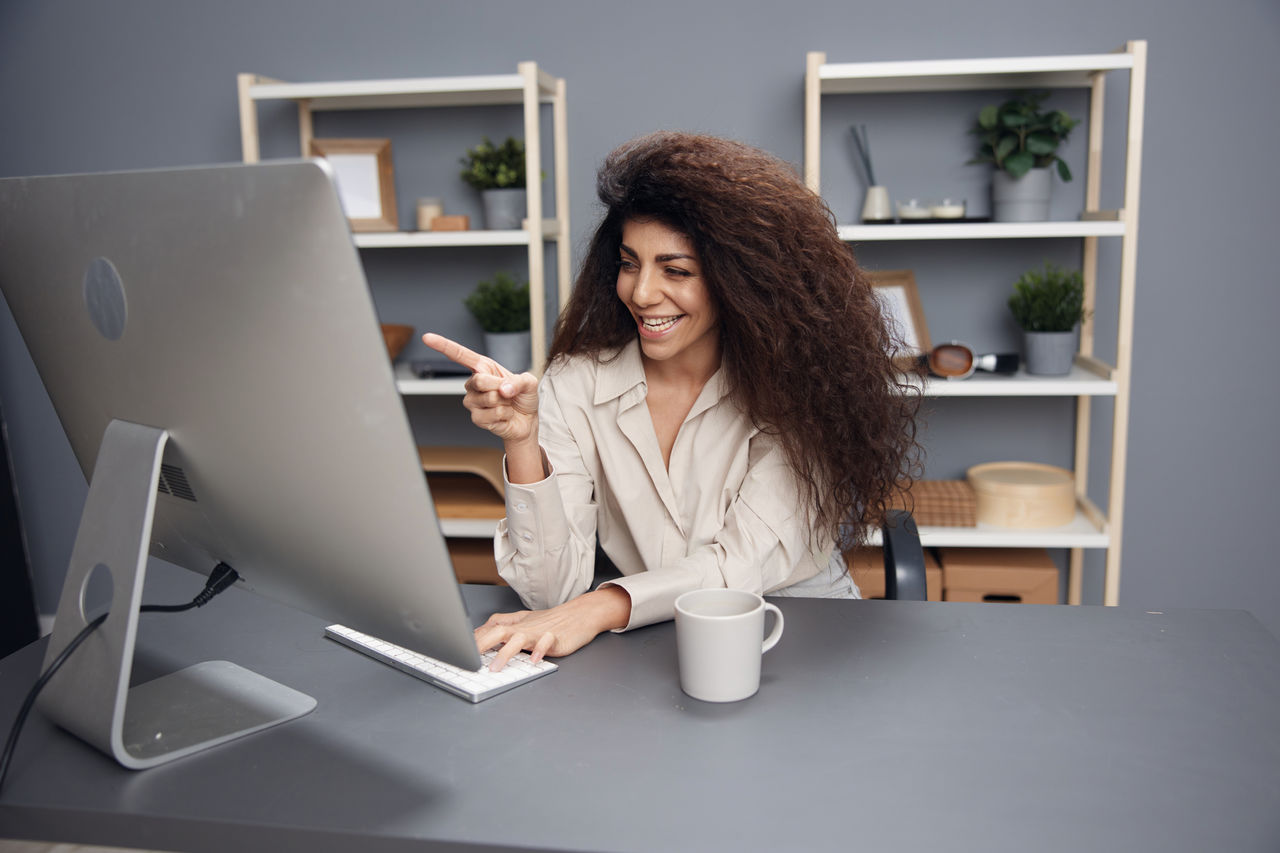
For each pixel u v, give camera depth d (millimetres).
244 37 2777
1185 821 761
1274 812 773
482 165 2568
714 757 862
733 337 1414
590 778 830
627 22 2668
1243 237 2596
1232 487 2697
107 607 926
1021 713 941
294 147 2803
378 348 708
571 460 1487
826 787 812
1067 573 2795
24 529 3021
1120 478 2354
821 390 1390
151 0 2789
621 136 2719
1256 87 2529
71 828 794
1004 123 2441
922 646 1104
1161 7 2521
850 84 2545
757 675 985
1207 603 2748
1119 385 2318
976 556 2551
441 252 2834
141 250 809
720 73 2664
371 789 816
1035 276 2533
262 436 811
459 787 818
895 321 1567
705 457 1479
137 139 2859
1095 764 846
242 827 769
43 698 934
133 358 875
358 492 780
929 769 839
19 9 2820
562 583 1274
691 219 1307
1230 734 897
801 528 1403
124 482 889
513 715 949
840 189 2688
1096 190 2582
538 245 2428
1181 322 2648
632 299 1373
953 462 2781
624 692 998
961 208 2420
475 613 1243
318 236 692
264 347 762
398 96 2686
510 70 2721
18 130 2881
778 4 2617
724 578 1296
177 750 873
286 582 938
